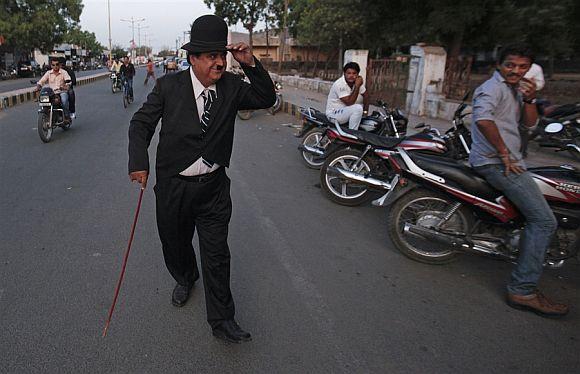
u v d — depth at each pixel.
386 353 2.58
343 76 6.09
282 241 4.07
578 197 3.20
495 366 2.51
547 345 2.72
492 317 3.00
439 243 3.57
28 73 37.78
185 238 2.73
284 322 2.84
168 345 2.57
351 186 5.26
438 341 2.71
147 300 3.02
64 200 4.92
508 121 3.07
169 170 2.41
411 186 3.78
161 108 2.39
